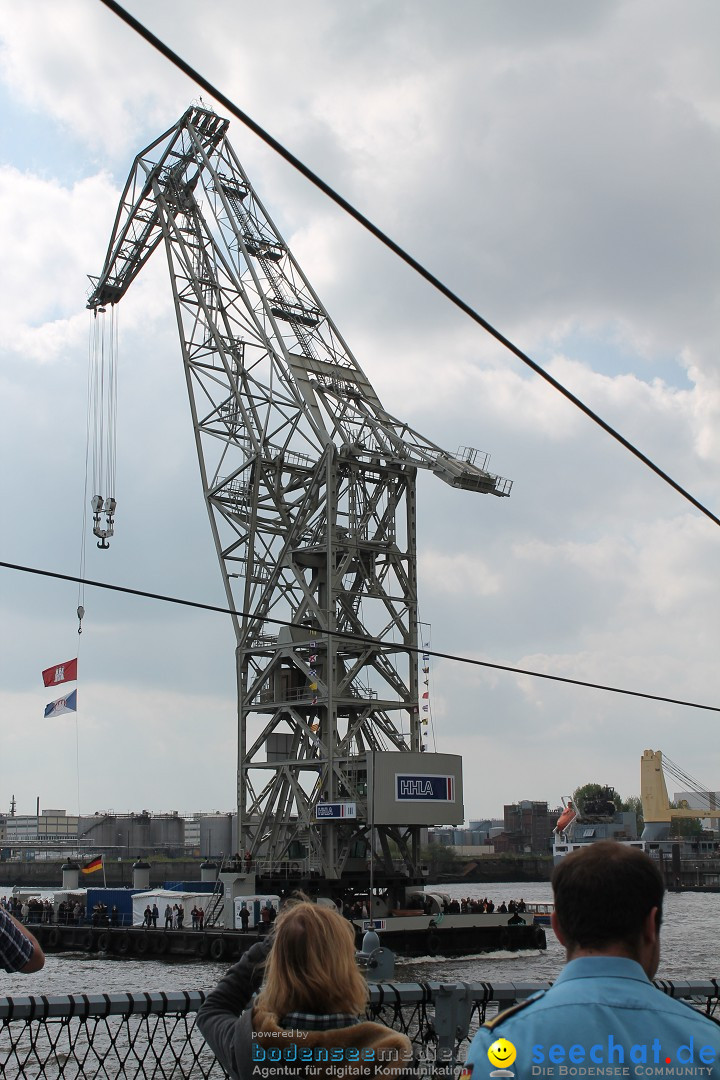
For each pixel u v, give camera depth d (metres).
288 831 82.62
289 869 78.75
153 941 76.50
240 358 87.00
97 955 78.69
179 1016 11.41
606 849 5.26
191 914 81.31
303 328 91.00
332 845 77.75
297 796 79.50
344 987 6.34
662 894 5.19
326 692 79.56
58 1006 8.64
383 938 72.44
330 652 79.56
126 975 62.34
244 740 83.62
